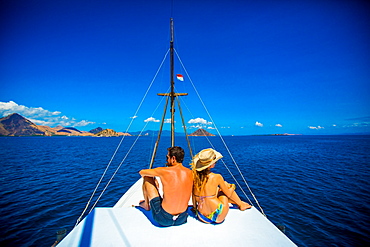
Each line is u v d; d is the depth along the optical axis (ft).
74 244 8.06
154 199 9.48
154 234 8.84
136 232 9.00
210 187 9.46
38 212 24.70
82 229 9.22
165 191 9.07
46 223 21.86
